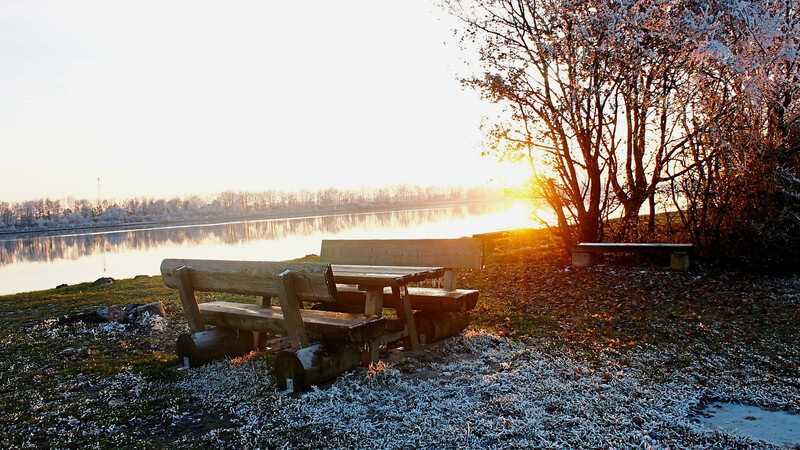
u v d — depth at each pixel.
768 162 8.64
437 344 6.31
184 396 4.97
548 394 4.59
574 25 9.91
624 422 3.98
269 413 4.45
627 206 11.50
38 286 20.52
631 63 9.65
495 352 5.89
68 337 7.45
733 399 4.39
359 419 4.25
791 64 8.34
